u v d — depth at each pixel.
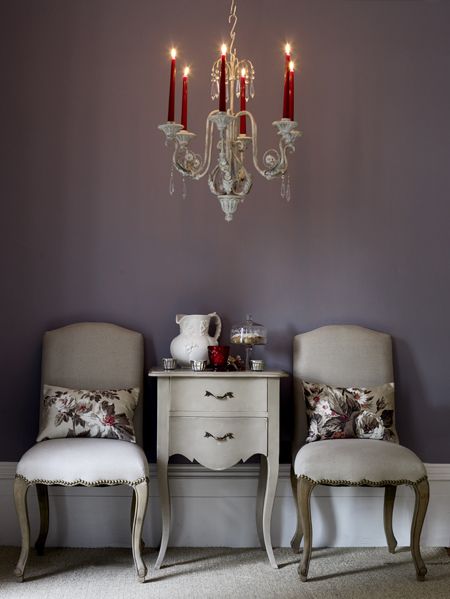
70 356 3.79
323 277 4.04
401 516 3.98
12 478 3.90
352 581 3.39
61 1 3.99
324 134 4.05
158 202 4.00
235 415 3.53
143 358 3.91
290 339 4.01
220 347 3.67
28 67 3.97
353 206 4.05
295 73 4.05
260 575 3.46
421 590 3.28
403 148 4.07
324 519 3.95
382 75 4.07
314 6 4.07
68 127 3.98
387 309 4.05
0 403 3.92
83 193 3.98
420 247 4.06
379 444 3.49
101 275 3.98
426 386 4.04
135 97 4.00
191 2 4.03
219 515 3.92
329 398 3.67
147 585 3.30
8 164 3.95
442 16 4.09
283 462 3.99
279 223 4.03
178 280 4.00
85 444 3.37
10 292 3.94
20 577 3.31
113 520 3.90
